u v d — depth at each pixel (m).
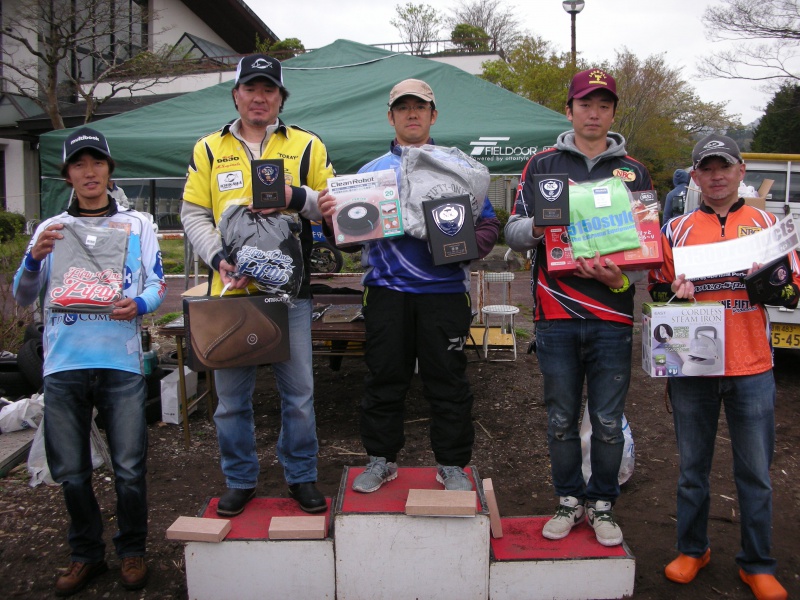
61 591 2.55
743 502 2.49
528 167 2.64
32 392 4.81
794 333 5.25
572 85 2.54
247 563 2.42
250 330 2.47
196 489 3.54
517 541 2.58
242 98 2.60
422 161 2.60
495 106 5.77
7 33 13.83
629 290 2.49
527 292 10.84
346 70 6.65
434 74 6.22
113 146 5.18
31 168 19.28
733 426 2.47
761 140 30.06
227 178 2.62
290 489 2.75
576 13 21.09
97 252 2.48
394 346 2.60
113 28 15.71
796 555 2.82
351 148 5.10
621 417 2.54
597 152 2.57
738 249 2.37
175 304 9.66
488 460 3.93
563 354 2.51
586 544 2.55
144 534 2.64
